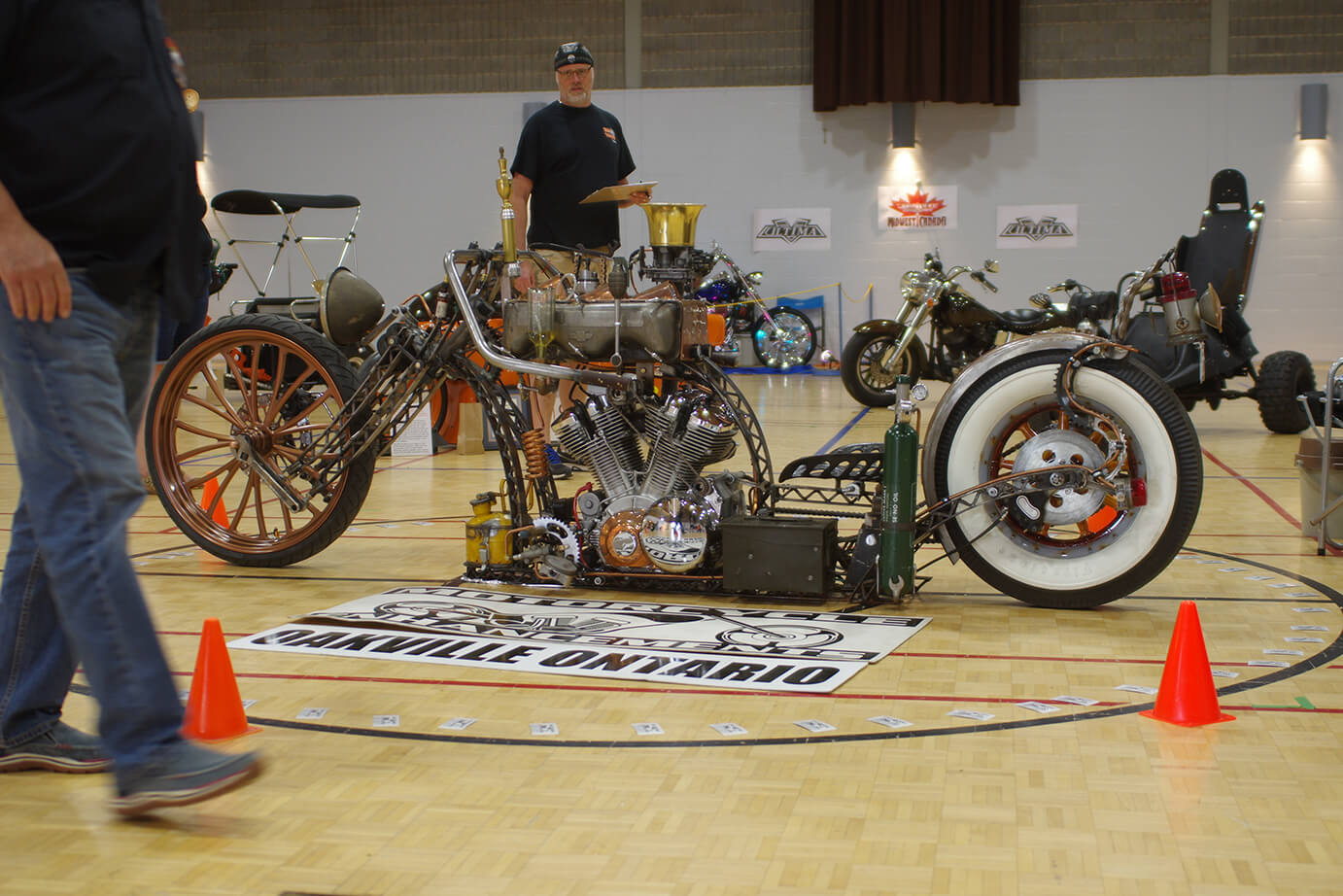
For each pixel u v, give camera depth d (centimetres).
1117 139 1486
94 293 190
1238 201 750
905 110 1502
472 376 367
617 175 534
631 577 346
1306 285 1465
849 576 334
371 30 1598
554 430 348
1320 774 210
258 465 387
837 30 1495
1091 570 322
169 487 399
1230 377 778
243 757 188
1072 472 316
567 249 374
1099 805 197
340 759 220
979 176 1513
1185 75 1466
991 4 1460
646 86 1562
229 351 397
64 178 188
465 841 185
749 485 354
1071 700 252
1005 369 327
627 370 344
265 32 1614
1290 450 699
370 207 1622
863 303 1548
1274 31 1446
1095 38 1478
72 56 187
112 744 188
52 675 214
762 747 225
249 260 1638
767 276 1562
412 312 378
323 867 177
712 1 1540
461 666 278
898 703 250
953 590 353
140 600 188
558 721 240
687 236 358
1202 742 226
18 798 205
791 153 1544
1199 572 376
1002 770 212
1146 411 315
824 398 1076
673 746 226
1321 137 1441
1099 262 1504
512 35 1577
